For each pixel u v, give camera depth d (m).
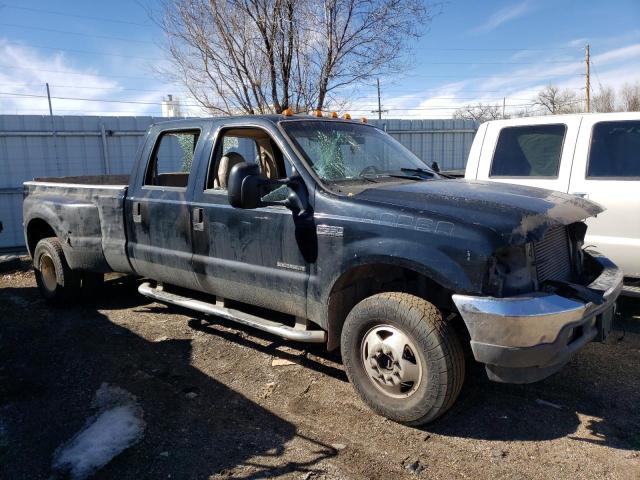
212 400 3.83
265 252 4.01
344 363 3.67
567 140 5.50
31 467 3.06
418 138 13.94
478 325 3.01
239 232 4.17
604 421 3.47
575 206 3.63
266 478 2.94
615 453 3.12
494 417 3.55
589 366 4.30
